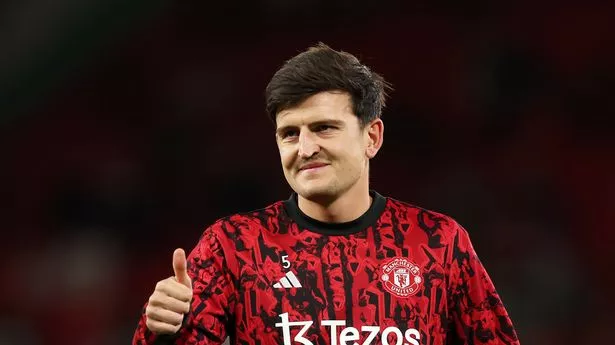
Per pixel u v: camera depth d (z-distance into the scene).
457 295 10.69
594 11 40.72
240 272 10.39
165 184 39.78
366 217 10.73
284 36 41.84
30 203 39.44
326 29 41.75
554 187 38.84
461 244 10.82
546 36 40.84
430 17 41.44
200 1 41.62
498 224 38.22
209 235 10.67
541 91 40.34
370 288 10.32
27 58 39.41
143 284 37.78
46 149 40.09
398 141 40.00
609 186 38.53
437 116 40.31
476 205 38.69
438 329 10.43
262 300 10.25
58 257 38.34
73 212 39.19
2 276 37.97
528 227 38.03
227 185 39.69
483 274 10.90
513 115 40.09
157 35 41.34
